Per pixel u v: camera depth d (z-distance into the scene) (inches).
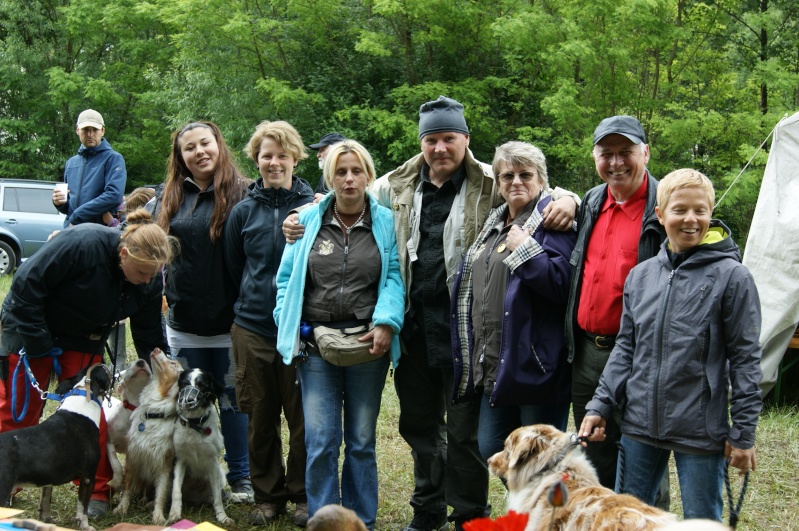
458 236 147.7
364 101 580.7
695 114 497.0
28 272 149.4
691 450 111.3
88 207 253.3
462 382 143.5
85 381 158.9
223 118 571.5
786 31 586.9
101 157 263.1
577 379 132.7
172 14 596.1
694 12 558.9
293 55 608.1
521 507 109.7
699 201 112.1
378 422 238.4
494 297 136.9
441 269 149.3
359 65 596.7
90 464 155.1
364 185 148.9
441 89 539.5
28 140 773.9
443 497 161.0
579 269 131.4
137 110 762.2
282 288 149.9
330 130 550.0
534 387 133.1
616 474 129.4
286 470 174.6
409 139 524.4
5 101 787.4
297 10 578.2
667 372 112.9
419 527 160.4
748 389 107.4
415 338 153.8
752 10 602.5
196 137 168.6
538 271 130.8
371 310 146.9
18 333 151.6
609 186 131.9
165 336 178.5
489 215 148.0
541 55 482.9
